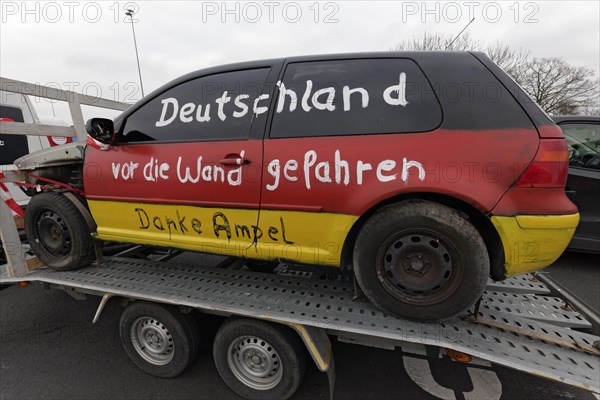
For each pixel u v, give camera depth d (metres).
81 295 2.47
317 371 2.31
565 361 1.66
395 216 1.70
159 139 2.18
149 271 2.49
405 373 2.30
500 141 1.61
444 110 1.71
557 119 3.70
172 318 2.10
